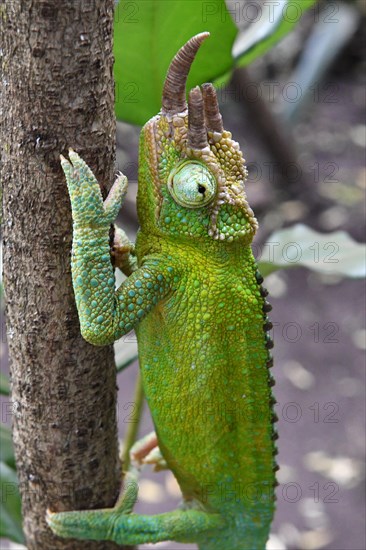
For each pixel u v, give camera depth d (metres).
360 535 1.25
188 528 0.74
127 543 0.72
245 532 0.74
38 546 0.71
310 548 1.23
